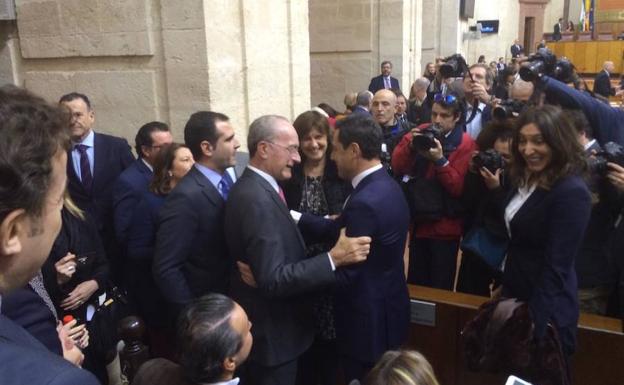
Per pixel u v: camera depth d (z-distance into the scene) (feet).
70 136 2.27
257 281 6.14
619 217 7.51
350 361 6.89
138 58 11.66
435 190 9.43
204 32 10.77
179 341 5.00
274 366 6.57
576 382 7.33
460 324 7.82
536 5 64.13
